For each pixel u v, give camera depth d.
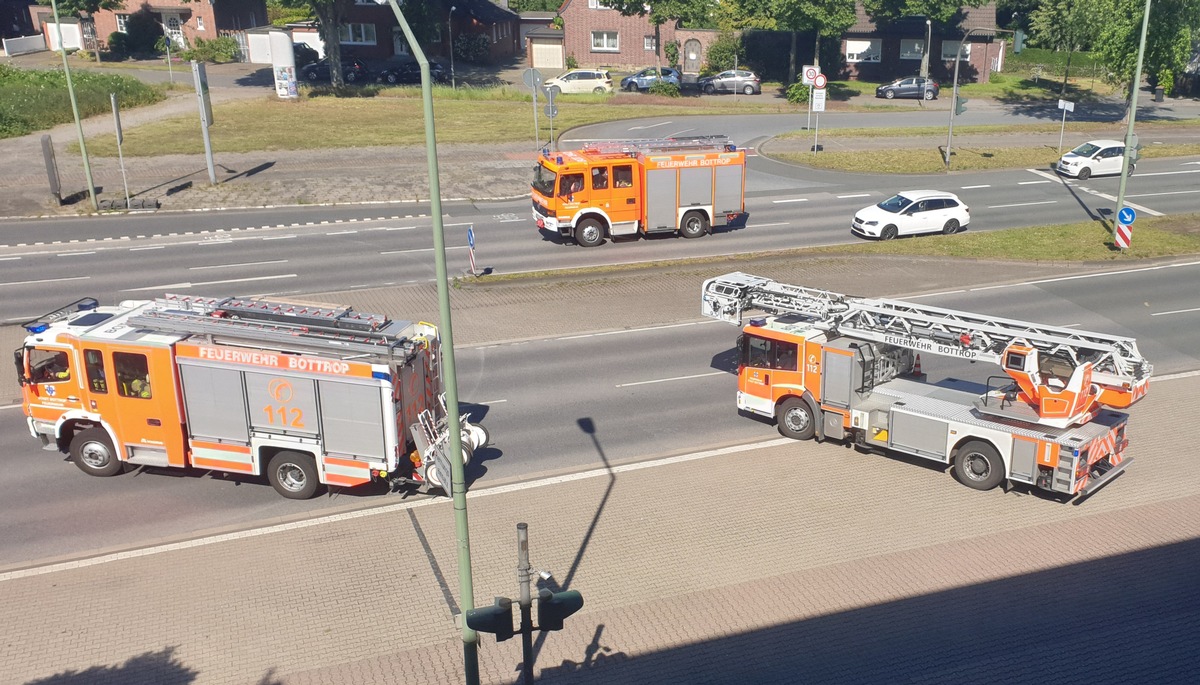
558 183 33.09
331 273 30.84
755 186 42.69
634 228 34.31
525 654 10.42
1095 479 16.80
